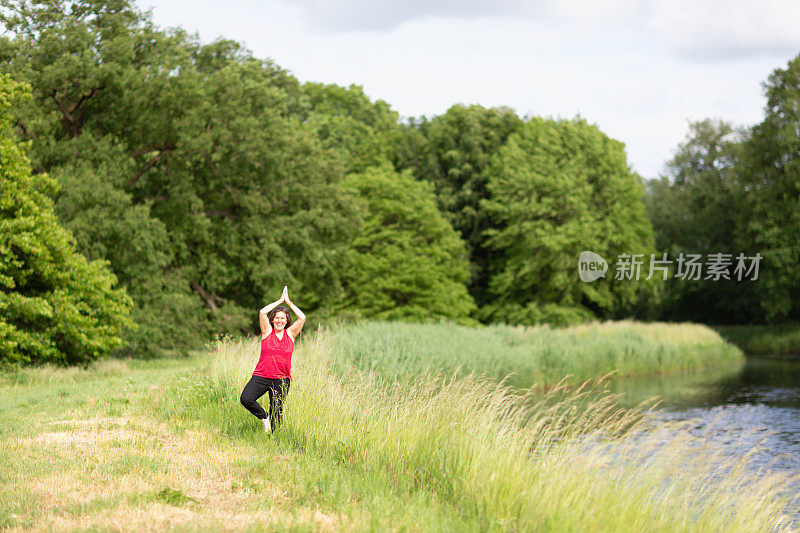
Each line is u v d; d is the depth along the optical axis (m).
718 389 23.30
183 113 26.50
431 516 5.67
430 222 39.44
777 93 45.22
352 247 39.12
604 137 45.22
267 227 28.56
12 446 7.49
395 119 58.94
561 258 41.50
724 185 54.94
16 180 17.09
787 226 43.19
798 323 47.22
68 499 5.54
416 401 9.05
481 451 6.98
